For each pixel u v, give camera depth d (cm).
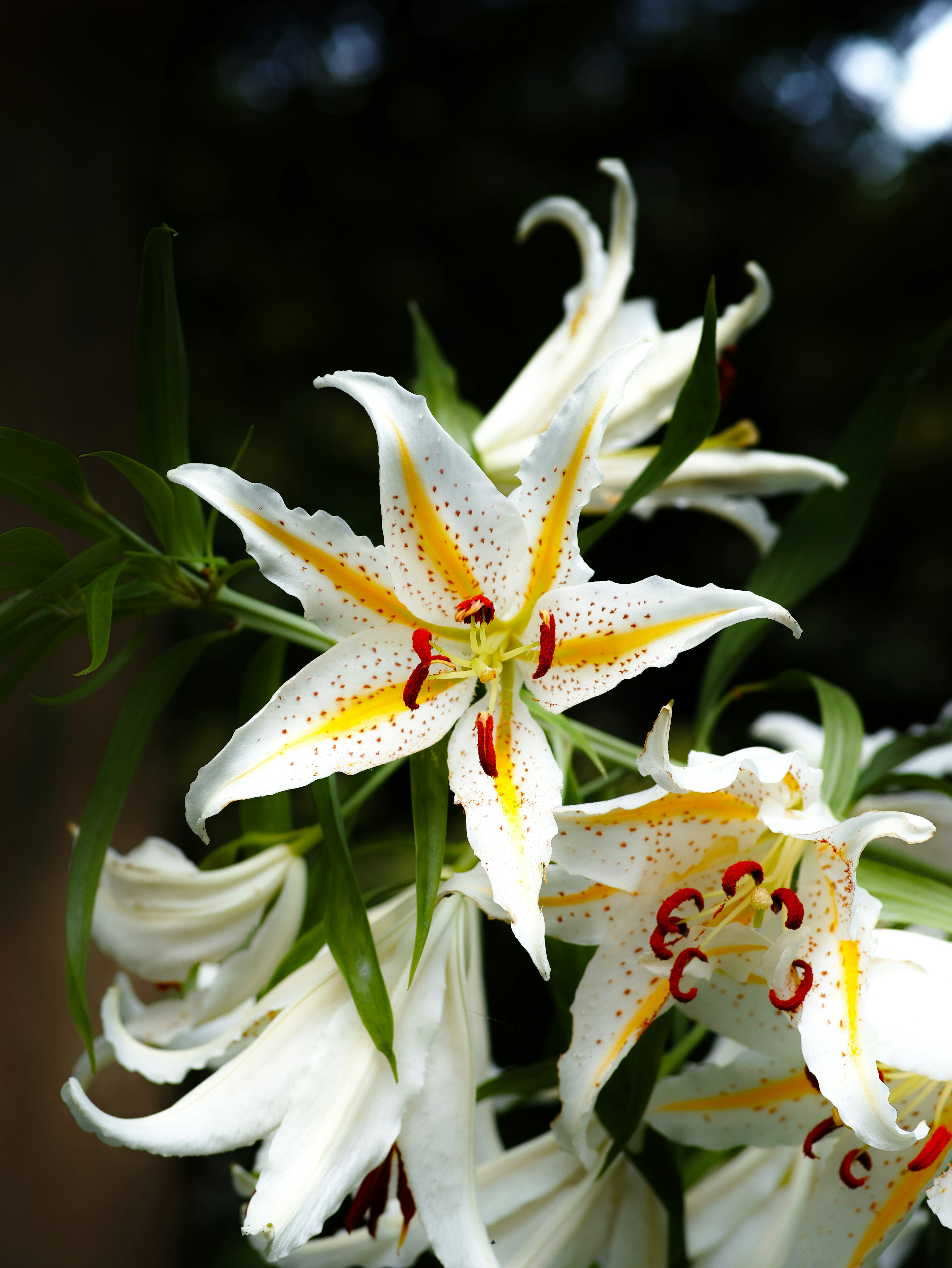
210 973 87
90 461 175
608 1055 70
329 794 71
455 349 290
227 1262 205
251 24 302
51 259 174
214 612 79
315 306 290
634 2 303
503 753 70
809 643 263
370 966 69
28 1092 155
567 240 290
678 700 252
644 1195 77
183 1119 69
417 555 69
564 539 69
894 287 287
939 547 268
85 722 167
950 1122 73
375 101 303
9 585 75
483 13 303
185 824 242
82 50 182
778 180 299
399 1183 74
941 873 78
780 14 297
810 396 282
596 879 69
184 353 77
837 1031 66
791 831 66
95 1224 161
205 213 296
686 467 90
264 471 274
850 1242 74
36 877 158
